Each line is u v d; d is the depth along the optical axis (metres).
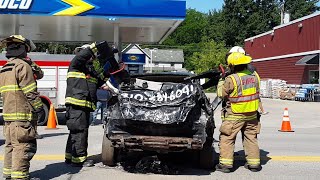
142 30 21.12
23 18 17.30
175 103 6.91
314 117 19.56
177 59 103.12
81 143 7.54
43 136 11.73
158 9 16.25
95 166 7.67
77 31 22.09
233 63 7.29
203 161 7.43
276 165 8.11
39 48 59.31
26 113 5.96
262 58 44.81
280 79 39.81
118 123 7.07
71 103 7.35
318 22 32.44
